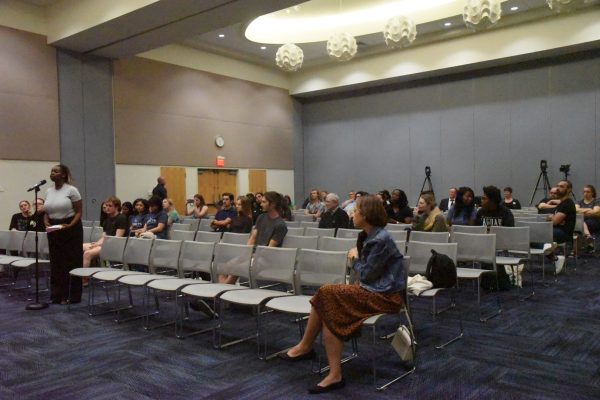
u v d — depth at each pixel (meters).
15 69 8.59
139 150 10.59
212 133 12.16
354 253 3.59
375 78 12.52
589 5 9.45
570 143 10.57
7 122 8.48
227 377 3.20
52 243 5.34
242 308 5.05
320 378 3.15
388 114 13.14
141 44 9.02
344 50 8.75
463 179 12.00
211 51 12.11
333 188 14.17
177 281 4.31
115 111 10.16
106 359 3.58
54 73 9.11
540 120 10.93
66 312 4.98
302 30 11.52
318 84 13.60
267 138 13.57
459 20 10.33
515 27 10.40
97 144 9.80
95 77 9.76
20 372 3.35
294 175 14.41
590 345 3.68
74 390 3.03
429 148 12.49
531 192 11.07
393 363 3.38
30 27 8.78
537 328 4.12
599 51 10.15
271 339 3.99
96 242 6.59
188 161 11.61
